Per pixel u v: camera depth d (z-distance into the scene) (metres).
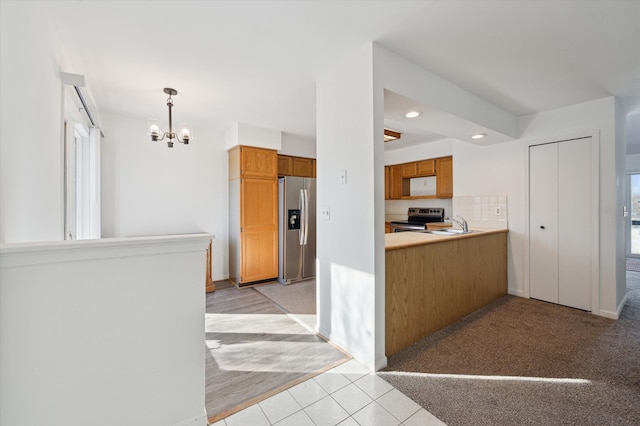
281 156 4.57
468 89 2.60
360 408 1.54
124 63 2.16
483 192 3.70
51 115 1.65
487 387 1.72
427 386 1.73
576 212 2.99
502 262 3.45
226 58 2.09
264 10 1.58
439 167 4.66
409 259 2.27
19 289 0.91
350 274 2.10
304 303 3.28
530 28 1.73
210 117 3.54
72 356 1.00
